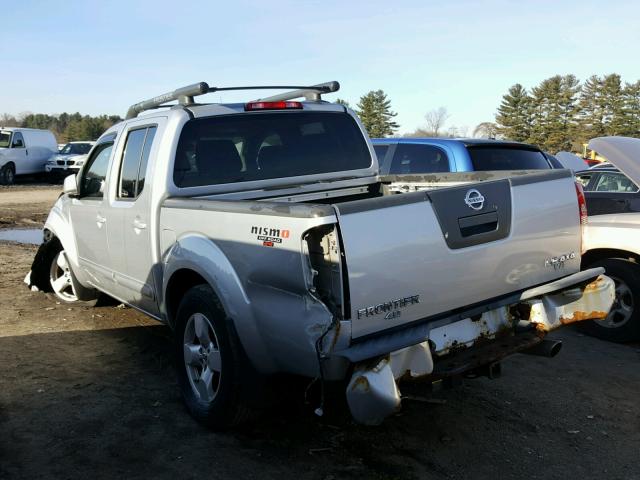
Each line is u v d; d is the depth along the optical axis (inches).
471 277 136.5
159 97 196.1
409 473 134.6
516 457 142.6
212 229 147.2
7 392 174.1
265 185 185.5
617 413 167.0
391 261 122.3
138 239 183.2
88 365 197.2
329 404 167.8
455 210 133.0
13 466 134.4
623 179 264.5
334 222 116.1
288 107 195.5
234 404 143.7
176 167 171.3
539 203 150.2
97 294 259.6
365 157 211.8
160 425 156.1
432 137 305.7
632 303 221.8
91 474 132.2
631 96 2800.2
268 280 130.2
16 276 328.5
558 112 2935.5
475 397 175.9
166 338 224.8
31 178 1099.9
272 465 137.3
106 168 213.0
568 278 155.6
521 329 149.7
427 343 125.0
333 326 117.7
